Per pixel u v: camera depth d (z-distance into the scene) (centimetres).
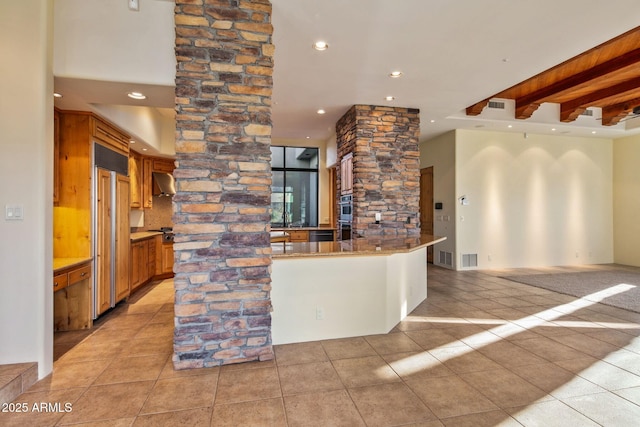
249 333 260
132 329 341
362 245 351
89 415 195
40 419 192
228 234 255
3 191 231
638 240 709
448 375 242
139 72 260
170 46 263
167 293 491
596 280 564
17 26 233
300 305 305
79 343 303
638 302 431
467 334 322
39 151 235
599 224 743
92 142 350
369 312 322
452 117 568
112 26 257
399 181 493
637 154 711
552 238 712
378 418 192
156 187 602
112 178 396
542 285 528
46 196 239
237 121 257
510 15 268
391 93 439
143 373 245
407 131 497
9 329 233
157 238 579
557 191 714
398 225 491
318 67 361
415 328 339
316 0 250
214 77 253
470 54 333
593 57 395
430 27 285
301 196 838
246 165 258
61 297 337
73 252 342
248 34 258
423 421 190
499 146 679
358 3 253
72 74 251
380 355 276
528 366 256
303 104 486
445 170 688
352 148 498
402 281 366
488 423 188
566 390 222
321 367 254
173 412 198
